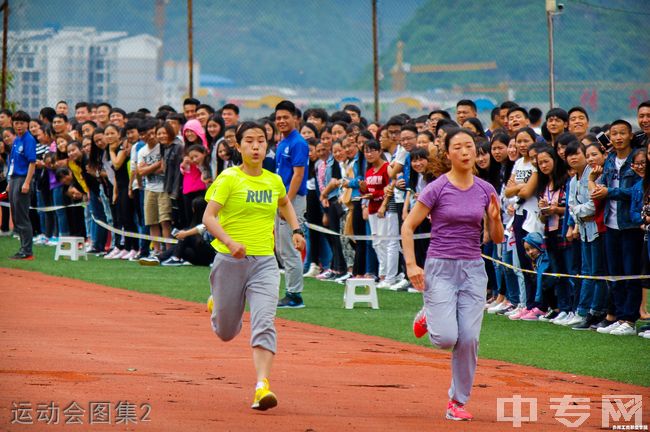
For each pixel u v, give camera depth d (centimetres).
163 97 11962
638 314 2289
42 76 7662
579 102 8762
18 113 3559
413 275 1473
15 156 3559
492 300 2736
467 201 1475
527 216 2470
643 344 2144
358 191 3098
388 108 7238
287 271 2623
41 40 9456
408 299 2808
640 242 2255
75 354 1823
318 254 3356
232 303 1552
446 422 1418
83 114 4381
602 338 2220
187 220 3441
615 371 1858
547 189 2436
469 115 2975
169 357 1845
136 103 11088
